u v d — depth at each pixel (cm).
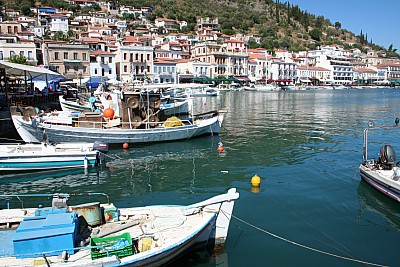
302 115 4666
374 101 7338
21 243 821
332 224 1230
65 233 844
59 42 7519
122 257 828
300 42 19038
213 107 5728
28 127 2259
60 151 1930
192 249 998
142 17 16038
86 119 2475
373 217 1288
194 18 17162
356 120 4169
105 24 13162
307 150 2425
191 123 2911
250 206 1387
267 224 1223
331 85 14512
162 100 3853
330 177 1769
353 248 1068
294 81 13800
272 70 12988
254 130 3331
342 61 16138
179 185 1675
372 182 1564
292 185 1647
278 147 2533
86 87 6412
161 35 13650
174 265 946
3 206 1409
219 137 2927
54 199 1029
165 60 10069
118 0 17412
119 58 8744
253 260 991
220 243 1054
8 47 6894
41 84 5228
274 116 4531
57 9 14300
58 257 827
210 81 10794
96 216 986
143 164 2062
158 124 2670
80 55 7744
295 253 1034
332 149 2458
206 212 1034
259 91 10706
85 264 780
